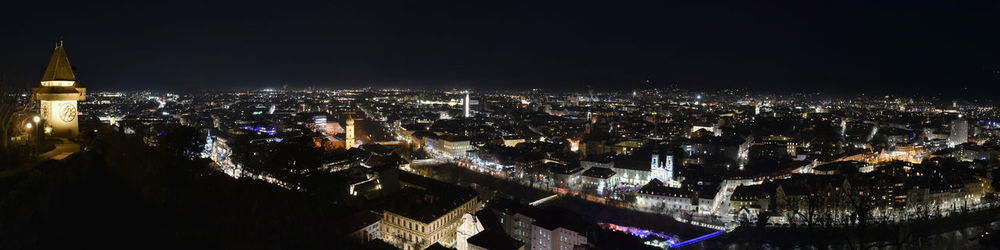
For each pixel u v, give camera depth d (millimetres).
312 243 134000
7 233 81062
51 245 83938
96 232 92125
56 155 120500
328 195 155125
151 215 106938
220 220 119125
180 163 140250
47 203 91000
